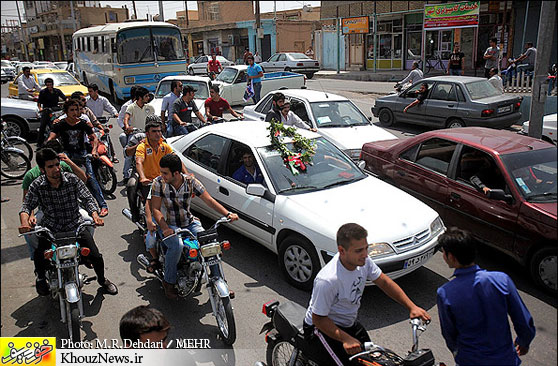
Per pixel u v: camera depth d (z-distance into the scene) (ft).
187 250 13.88
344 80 80.02
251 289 15.81
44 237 13.64
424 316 9.46
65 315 13.34
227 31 90.38
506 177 15.72
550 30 11.04
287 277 16.03
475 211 16.75
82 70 72.43
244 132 19.17
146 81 55.11
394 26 85.30
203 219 21.97
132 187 19.11
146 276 17.01
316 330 9.55
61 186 14.19
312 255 14.82
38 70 52.11
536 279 14.88
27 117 36.65
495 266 16.96
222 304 12.58
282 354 11.33
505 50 62.95
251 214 17.10
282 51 88.63
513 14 58.08
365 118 29.73
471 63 72.64
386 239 14.14
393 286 9.73
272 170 17.13
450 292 8.45
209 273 14.14
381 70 88.58
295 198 16.07
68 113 20.63
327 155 18.74
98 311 14.79
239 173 18.15
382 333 13.37
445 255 8.71
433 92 38.04
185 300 15.44
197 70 84.48
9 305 15.17
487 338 8.21
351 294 9.28
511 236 15.48
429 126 38.86
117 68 54.39
